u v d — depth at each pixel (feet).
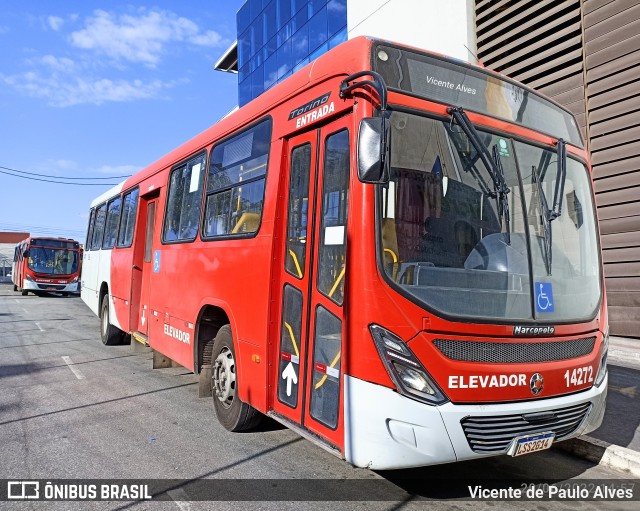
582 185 15.17
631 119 33.27
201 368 19.58
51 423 18.15
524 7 39.58
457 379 10.85
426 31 45.42
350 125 12.32
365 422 10.89
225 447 15.94
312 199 13.56
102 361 29.63
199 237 20.12
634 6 33.06
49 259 94.68
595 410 13.03
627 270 33.71
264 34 84.28
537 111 14.66
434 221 11.85
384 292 10.96
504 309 11.91
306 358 13.24
